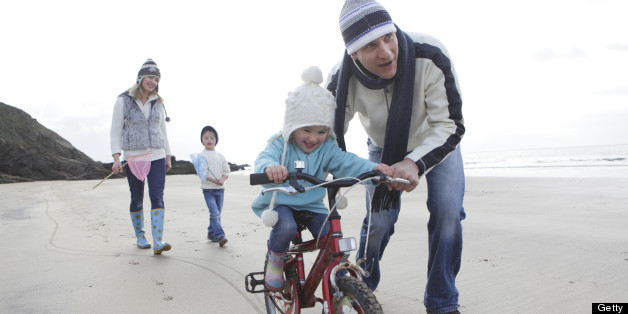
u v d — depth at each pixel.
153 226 4.75
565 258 4.04
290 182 1.97
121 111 4.93
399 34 2.38
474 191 10.79
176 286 3.52
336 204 2.05
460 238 2.53
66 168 35.34
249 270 3.98
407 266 3.90
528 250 4.38
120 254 4.73
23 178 31.23
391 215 2.72
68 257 4.59
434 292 2.52
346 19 2.25
